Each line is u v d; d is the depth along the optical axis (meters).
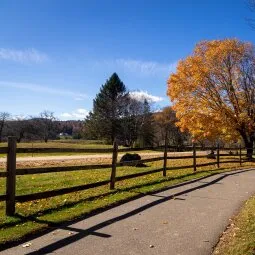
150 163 24.86
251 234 7.71
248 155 31.55
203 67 38.09
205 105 38.22
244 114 37.38
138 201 11.12
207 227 8.49
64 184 13.86
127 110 89.56
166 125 90.19
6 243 6.93
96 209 9.71
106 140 88.38
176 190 13.41
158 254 6.67
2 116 92.25
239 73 37.94
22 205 9.83
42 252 6.59
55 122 105.69
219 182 16.27
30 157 30.92
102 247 6.94
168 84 39.91
